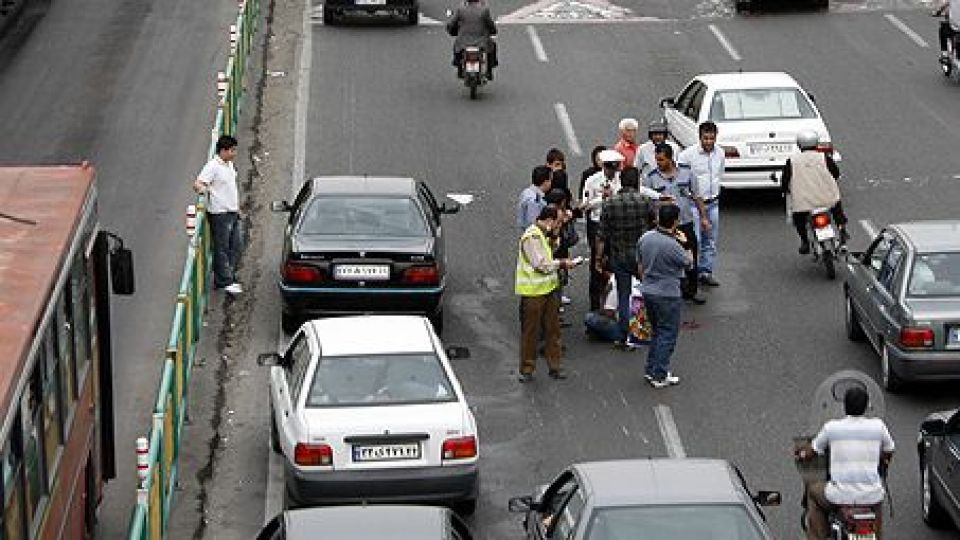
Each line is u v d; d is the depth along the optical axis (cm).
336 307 5572
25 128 8138
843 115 8369
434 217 5834
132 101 8600
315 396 4334
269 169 7619
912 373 4991
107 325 4272
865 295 5409
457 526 3412
